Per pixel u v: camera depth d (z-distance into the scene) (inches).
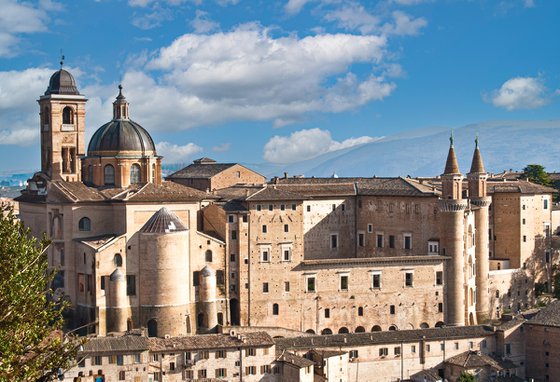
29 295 3201.3
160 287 7470.5
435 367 7411.4
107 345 6397.6
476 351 7495.1
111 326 7396.7
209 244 7839.6
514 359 7608.3
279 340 7140.8
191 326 7701.8
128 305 7455.7
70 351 3284.9
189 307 7687.0
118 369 6363.2
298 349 7042.3
